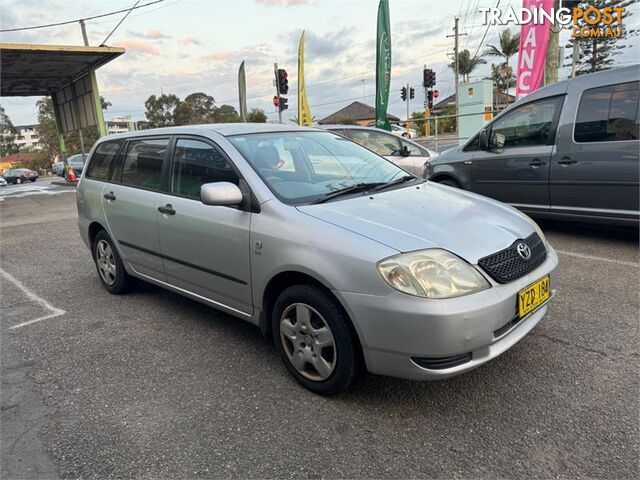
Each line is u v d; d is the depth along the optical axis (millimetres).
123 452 2420
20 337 3896
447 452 2291
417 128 31688
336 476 2180
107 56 16469
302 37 17453
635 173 5051
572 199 5609
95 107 18391
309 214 2818
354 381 2678
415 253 2439
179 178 3701
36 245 7645
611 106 5211
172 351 3490
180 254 3641
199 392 2926
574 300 3975
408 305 2328
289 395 2838
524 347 3230
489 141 6402
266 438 2463
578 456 2217
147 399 2881
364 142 8352
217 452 2379
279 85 17812
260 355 3355
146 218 3924
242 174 3162
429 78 24469
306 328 2787
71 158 26578
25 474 2301
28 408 2855
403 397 2746
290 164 3406
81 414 2764
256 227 2973
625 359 3016
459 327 2316
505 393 2729
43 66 17109
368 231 2594
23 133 119312
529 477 2113
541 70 10344
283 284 2994
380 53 13992
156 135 4082
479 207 3166
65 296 4863
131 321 4086
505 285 2541
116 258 4566
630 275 4465
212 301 3523
